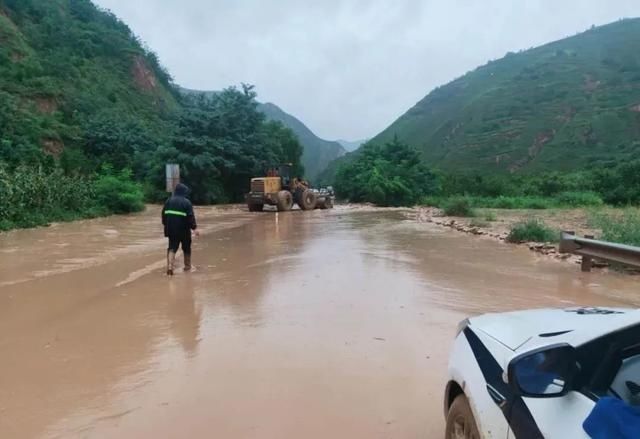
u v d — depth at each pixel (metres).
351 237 16.36
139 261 11.84
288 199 31.98
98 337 6.25
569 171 61.25
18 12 57.88
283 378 4.93
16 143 32.25
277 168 33.97
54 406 4.40
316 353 5.59
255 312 7.29
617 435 2.02
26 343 6.04
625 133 77.88
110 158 40.09
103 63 62.78
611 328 2.50
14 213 19.19
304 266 10.92
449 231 18.22
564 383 2.36
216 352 5.67
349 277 9.70
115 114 49.09
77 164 35.62
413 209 35.28
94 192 26.14
